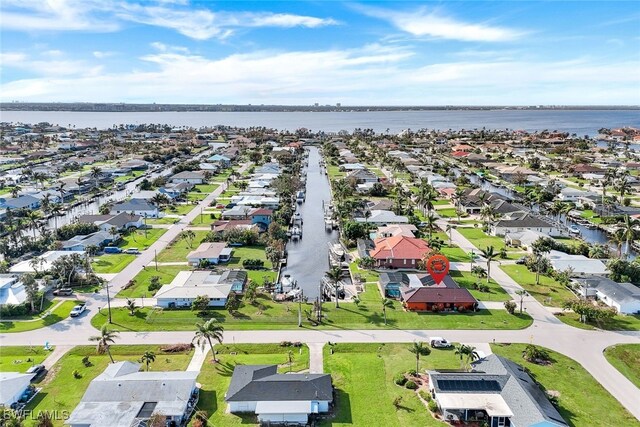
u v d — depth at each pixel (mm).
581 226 192125
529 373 84875
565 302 110812
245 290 123250
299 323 104062
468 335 99812
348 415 74812
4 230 177125
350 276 136500
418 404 77375
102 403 74000
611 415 74438
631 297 111188
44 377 84688
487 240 167000
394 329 102375
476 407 73000
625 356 91625
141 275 133625
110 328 102500
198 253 144875
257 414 72812
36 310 110375
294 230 181875
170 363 89125
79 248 153875
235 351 93375
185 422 73438
